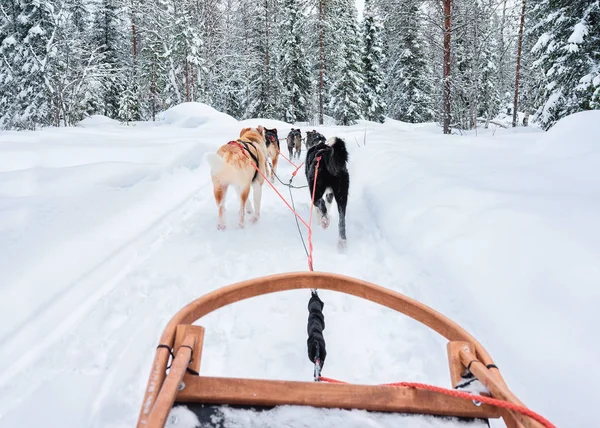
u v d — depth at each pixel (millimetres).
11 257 3607
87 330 2943
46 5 19781
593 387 2053
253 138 6391
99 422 2113
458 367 1541
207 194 7438
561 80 14117
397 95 36406
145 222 5336
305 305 3371
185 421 1301
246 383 1403
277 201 7168
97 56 24156
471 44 20109
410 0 17438
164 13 34438
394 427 1315
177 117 27672
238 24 41281
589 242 3061
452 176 5996
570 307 2553
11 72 20062
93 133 15133
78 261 3889
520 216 3807
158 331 2963
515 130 17359
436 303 3303
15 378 2416
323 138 8867
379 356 2732
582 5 13195
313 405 1376
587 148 6641
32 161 7551
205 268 4082
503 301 2922
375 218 5836
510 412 1257
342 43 32344
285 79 33281
